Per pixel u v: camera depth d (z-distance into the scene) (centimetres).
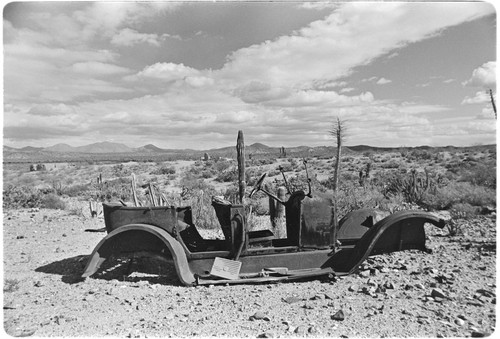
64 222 1246
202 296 586
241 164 678
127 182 3475
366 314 507
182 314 523
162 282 664
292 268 655
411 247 694
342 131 953
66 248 909
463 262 708
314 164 4491
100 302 571
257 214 1412
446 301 541
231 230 644
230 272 637
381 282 622
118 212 658
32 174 5297
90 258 648
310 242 663
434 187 1520
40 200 1700
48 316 523
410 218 677
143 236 649
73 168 6141
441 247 805
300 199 665
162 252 645
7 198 1658
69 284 653
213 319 505
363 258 644
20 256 838
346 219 778
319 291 596
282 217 989
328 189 1914
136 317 516
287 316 508
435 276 638
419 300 550
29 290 624
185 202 1455
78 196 2297
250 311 528
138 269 737
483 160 2891
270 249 654
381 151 6462
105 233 1087
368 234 656
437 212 1306
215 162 5538
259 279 624
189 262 651
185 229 702
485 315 499
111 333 468
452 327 467
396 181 1728
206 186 2725
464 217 1138
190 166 5194
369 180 2316
